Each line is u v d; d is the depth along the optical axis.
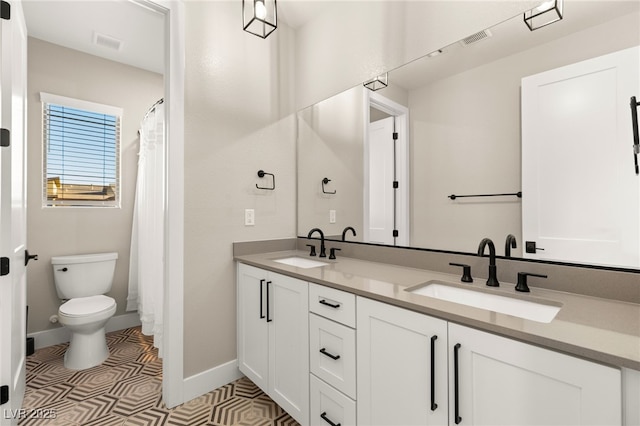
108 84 2.98
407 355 1.08
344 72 2.12
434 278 1.45
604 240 1.11
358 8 2.03
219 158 2.02
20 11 1.62
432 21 1.66
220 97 2.03
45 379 2.11
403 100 1.76
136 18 2.39
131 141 3.10
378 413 1.17
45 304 2.63
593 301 1.08
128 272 3.08
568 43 1.20
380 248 1.88
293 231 2.44
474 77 1.47
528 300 1.14
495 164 1.40
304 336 1.52
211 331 1.97
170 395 1.79
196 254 1.91
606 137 1.11
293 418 1.62
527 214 1.30
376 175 1.91
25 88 1.77
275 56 2.35
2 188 1.38
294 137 2.46
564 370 0.76
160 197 2.30
